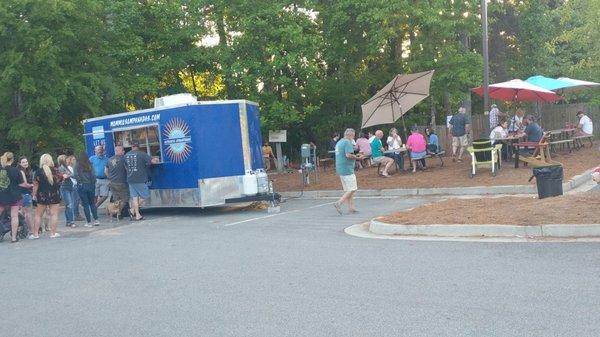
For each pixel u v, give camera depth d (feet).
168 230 41.50
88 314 21.35
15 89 66.85
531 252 26.00
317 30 90.43
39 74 65.92
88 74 69.15
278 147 90.33
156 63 80.43
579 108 98.43
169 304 21.84
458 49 84.33
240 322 19.13
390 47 92.38
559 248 26.37
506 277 22.27
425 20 76.23
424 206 39.70
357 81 97.19
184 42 85.71
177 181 49.78
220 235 37.27
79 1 68.54
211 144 48.96
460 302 19.60
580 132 75.00
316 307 20.15
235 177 49.73
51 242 39.55
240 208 52.65
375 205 47.37
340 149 43.29
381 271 24.49
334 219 41.24
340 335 17.28
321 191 58.39
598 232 28.14
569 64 105.40
